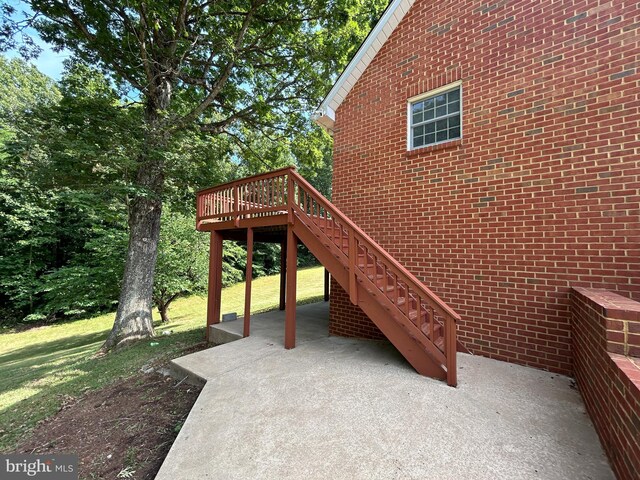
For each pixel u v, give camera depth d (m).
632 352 1.72
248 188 5.32
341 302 5.23
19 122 6.32
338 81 5.37
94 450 2.72
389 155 4.84
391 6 4.68
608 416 1.79
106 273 10.91
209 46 8.18
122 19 7.28
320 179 23.45
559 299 3.25
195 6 7.56
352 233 3.75
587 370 2.39
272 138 11.59
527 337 3.44
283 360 3.85
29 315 14.73
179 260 11.82
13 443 3.11
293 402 2.68
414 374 3.23
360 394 2.77
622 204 2.94
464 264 3.96
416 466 1.80
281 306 8.53
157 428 2.92
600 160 3.07
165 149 7.13
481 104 3.90
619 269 2.92
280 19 8.10
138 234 7.84
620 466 1.55
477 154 3.91
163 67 7.69
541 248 3.38
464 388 2.85
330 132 6.20
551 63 3.39
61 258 16.98
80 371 5.54
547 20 3.44
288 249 4.52
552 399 2.61
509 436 2.07
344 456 1.92
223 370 3.63
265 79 10.26
